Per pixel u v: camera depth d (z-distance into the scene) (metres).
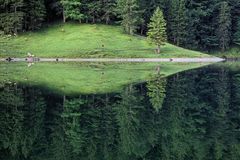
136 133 26.98
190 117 32.84
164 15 113.81
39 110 34.25
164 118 32.16
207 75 66.81
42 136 25.77
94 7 108.00
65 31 102.81
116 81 55.41
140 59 89.56
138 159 21.28
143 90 47.47
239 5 125.19
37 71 66.44
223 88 52.22
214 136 26.58
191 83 55.75
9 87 47.88
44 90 45.72
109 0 109.06
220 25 117.38
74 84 51.53
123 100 40.19
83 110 34.81
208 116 33.56
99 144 24.09
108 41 97.19
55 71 66.81
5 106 35.81
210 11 121.50
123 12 103.00
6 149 22.75
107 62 85.69
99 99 40.47
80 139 25.16
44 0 109.00
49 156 21.47
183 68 78.12
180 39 112.31
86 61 86.62
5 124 28.95
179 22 110.69
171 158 21.61
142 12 106.06
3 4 100.00
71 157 21.34
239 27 121.44
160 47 99.25
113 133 26.95
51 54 89.81
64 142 24.38
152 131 27.67
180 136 26.38
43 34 101.06
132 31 103.62
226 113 35.16
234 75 68.50
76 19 108.88
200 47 120.75
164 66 81.06
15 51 90.31
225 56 115.69
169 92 46.50
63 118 31.36
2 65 76.06
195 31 119.06
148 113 34.09
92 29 103.88
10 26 98.75
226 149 23.47
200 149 23.33
